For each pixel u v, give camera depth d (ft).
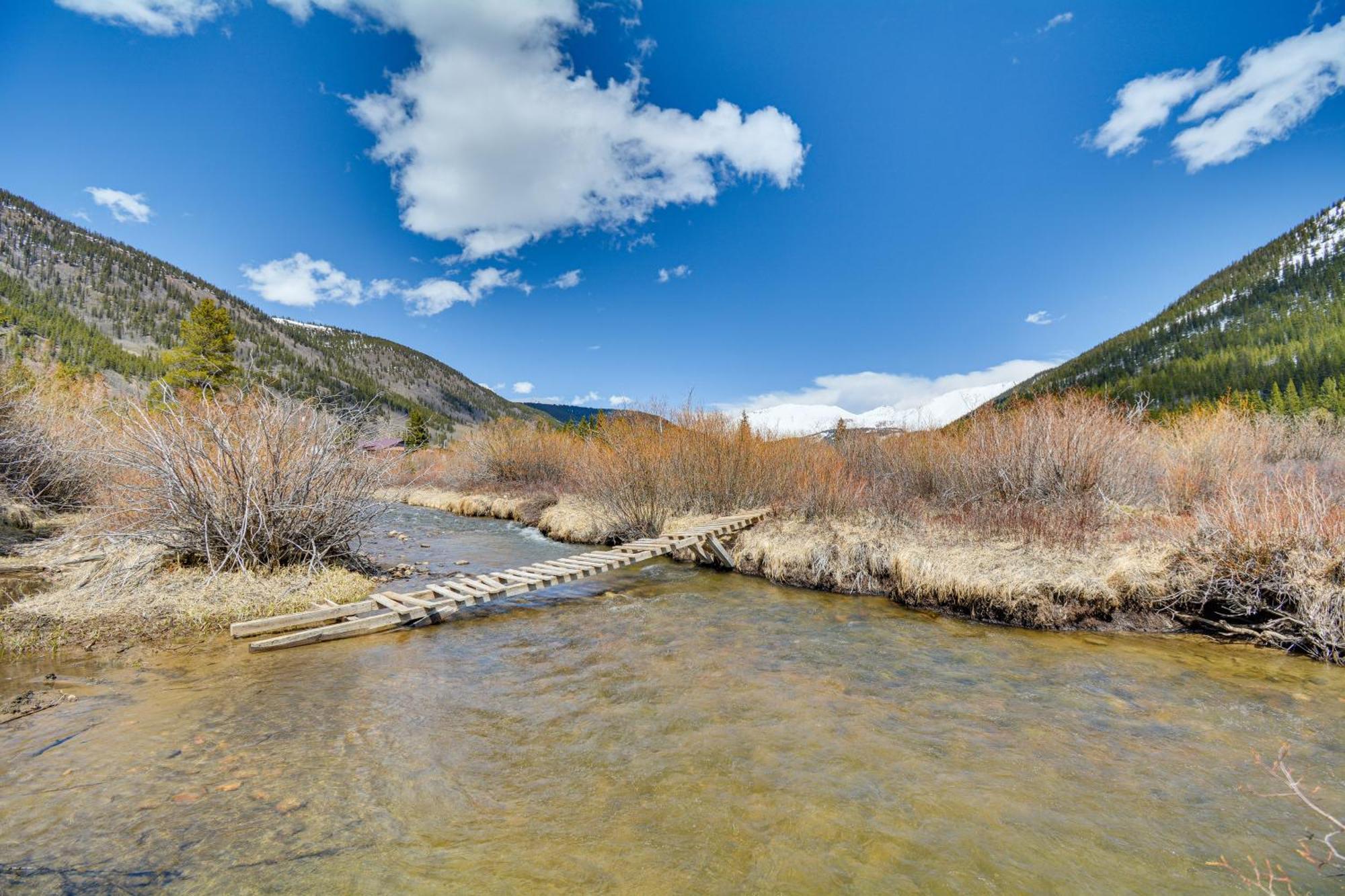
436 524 66.74
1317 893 10.71
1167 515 34.14
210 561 29.58
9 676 19.29
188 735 15.93
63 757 14.44
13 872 10.34
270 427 31.81
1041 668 22.40
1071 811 13.34
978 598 29.17
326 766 14.64
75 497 44.55
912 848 11.98
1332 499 28.89
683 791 13.97
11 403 40.68
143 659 21.52
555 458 87.45
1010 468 42.19
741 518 46.60
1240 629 25.29
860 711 18.57
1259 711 18.54
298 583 30.45
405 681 20.56
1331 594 23.07
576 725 17.40
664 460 53.21
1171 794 13.99
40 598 26.03
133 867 10.62
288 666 21.57
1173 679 21.30
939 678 21.36
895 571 33.22
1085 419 41.22
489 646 24.79
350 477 35.06
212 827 11.92
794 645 25.11
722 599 33.30
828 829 12.57
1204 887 10.92
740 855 11.69
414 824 12.42
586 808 13.23
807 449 54.80
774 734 16.99
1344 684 20.77
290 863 10.94
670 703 19.11
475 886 10.57
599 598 33.45
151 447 29.73
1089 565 29.32
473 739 16.43
